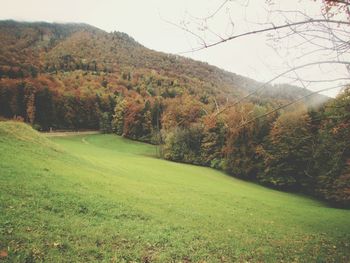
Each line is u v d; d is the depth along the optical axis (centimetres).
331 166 4872
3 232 1032
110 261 999
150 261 1067
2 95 10919
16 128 3247
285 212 3019
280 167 6138
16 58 18850
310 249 1558
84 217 1441
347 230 2467
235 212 2491
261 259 1273
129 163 5056
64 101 12269
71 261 945
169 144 8281
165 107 9925
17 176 1809
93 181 2358
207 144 7669
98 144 9669
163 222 1669
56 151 3238
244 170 6625
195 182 4238
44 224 1192
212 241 1438
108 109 13950
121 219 1556
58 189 1764
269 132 6506
